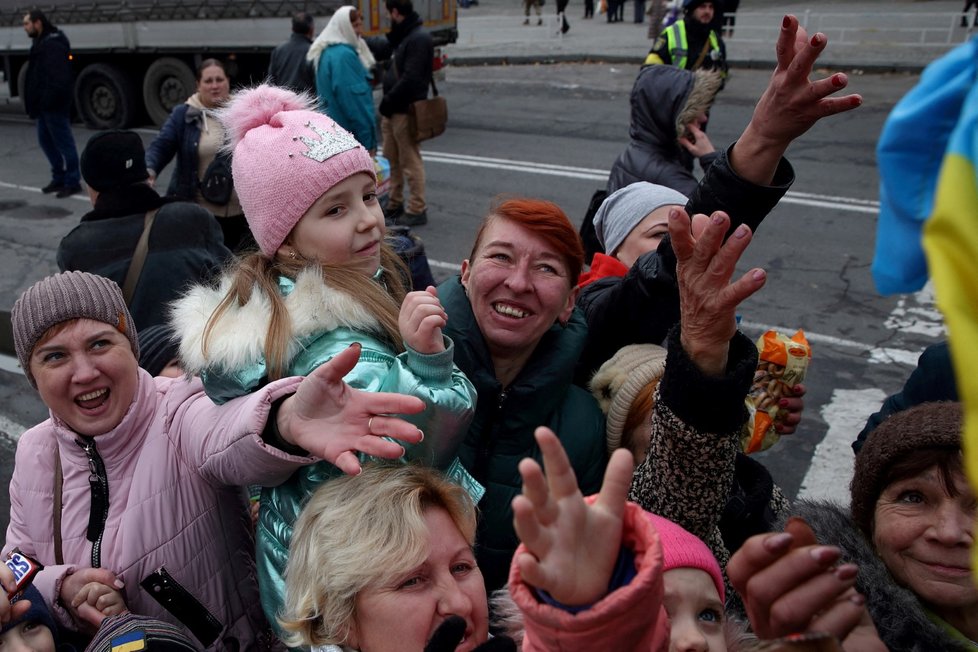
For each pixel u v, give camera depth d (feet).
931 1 59.82
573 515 2.98
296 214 5.90
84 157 11.41
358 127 22.75
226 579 6.47
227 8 35.19
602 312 7.80
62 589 6.20
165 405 6.44
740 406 4.99
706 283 4.67
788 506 6.48
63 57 29.53
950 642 4.80
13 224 27.45
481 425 6.68
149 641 5.48
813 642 3.18
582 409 6.96
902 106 2.33
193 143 17.74
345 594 4.86
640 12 66.23
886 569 5.04
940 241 2.03
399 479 5.11
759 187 5.73
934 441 4.74
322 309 5.51
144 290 11.21
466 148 34.14
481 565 6.69
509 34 61.52
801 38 5.28
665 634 3.55
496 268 6.39
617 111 39.60
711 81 13.51
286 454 4.98
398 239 10.79
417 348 5.08
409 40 23.98
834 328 18.57
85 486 6.41
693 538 4.93
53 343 6.08
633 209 9.50
